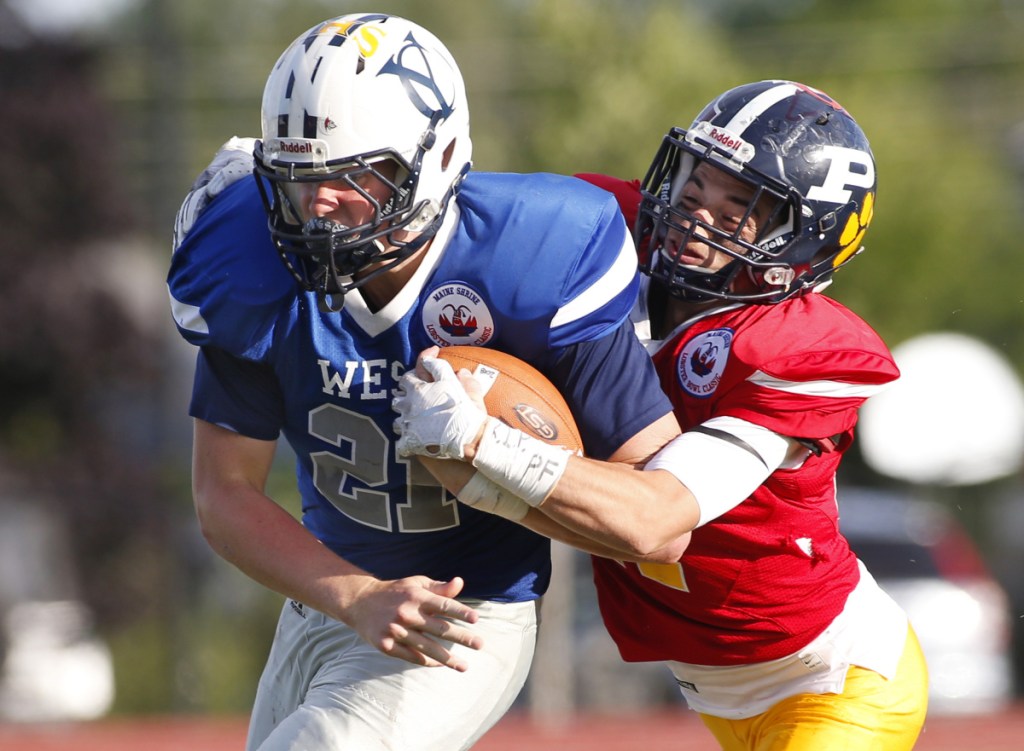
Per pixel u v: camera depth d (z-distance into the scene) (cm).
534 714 3403
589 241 1043
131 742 2870
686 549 1162
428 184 1023
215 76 5762
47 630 4309
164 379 4728
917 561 3444
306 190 1015
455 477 1020
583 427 1068
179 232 1114
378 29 1033
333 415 1080
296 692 1211
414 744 1088
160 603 4550
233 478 1091
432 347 1041
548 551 1195
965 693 3278
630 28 4047
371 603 993
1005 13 9038
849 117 1238
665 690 3566
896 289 4869
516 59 4575
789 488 1151
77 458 4512
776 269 1181
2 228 4453
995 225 5625
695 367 1143
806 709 1206
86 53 4694
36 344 4456
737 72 4219
